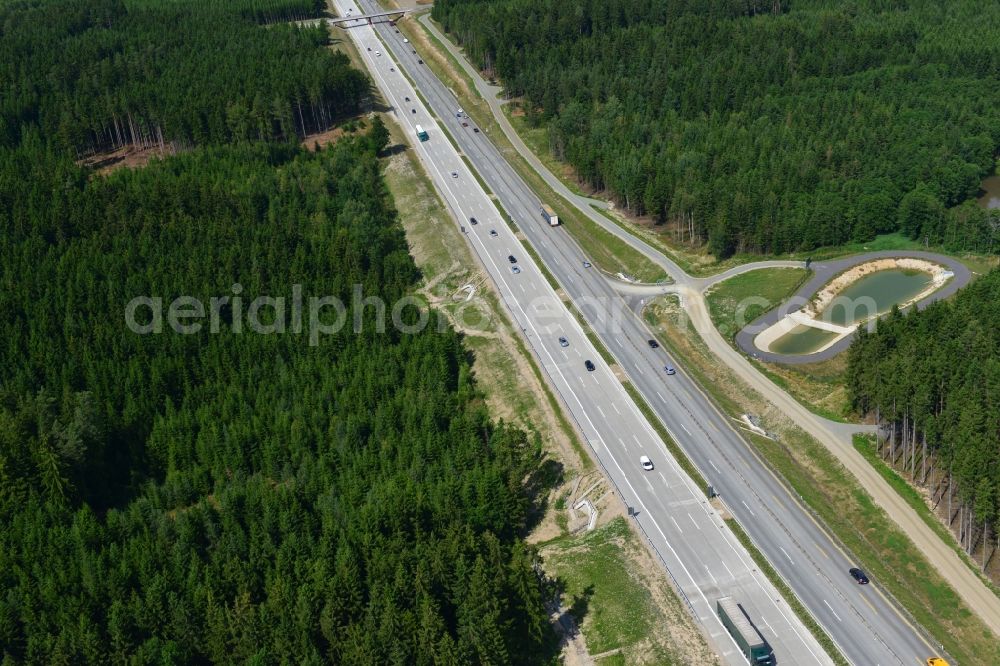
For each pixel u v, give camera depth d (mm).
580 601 156250
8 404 185625
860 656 143500
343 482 170250
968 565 162125
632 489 175875
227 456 180250
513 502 166125
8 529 162000
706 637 147375
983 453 157375
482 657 137875
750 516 169000
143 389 191625
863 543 166625
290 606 143250
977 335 183750
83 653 139375
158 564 154250
